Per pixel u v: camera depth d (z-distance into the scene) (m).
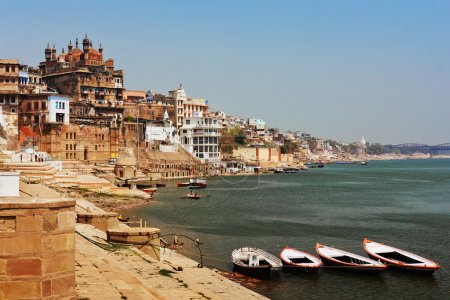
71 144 146.12
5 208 14.20
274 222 78.31
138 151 171.00
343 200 115.56
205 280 33.75
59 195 58.38
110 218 44.44
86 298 18.31
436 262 52.31
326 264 49.06
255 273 44.84
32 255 14.41
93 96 168.50
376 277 45.69
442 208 99.88
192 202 106.06
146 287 22.36
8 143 133.25
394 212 92.94
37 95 141.38
